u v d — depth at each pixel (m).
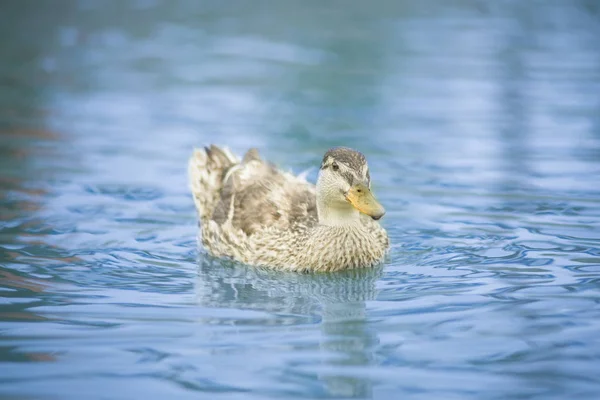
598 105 19.75
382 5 30.27
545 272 11.72
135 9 29.16
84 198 14.78
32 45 24.70
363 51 24.47
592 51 24.44
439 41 25.48
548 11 29.41
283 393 8.53
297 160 16.39
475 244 12.85
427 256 12.56
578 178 15.49
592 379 8.76
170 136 17.92
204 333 9.93
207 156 14.38
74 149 17.16
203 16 28.47
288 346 9.59
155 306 10.77
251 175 13.78
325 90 21.03
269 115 19.23
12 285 11.30
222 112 19.42
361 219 12.94
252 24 27.55
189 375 8.89
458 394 8.49
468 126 18.45
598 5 30.14
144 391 8.57
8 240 12.93
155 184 15.55
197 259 12.77
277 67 22.91
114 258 12.48
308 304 10.94
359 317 10.43
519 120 18.80
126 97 20.47
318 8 29.78
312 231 12.46
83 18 27.83
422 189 15.08
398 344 9.62
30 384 8.69
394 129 18.34
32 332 9.88
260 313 10.60
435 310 10.58
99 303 10.80
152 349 9.49
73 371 8.97
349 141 17.55
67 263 12.18
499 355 9.30
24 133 18.03
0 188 15.05
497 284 11.38
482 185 15.24
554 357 9.23
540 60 23.52
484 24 27.67
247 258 12.84
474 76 22.09
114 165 16.38
